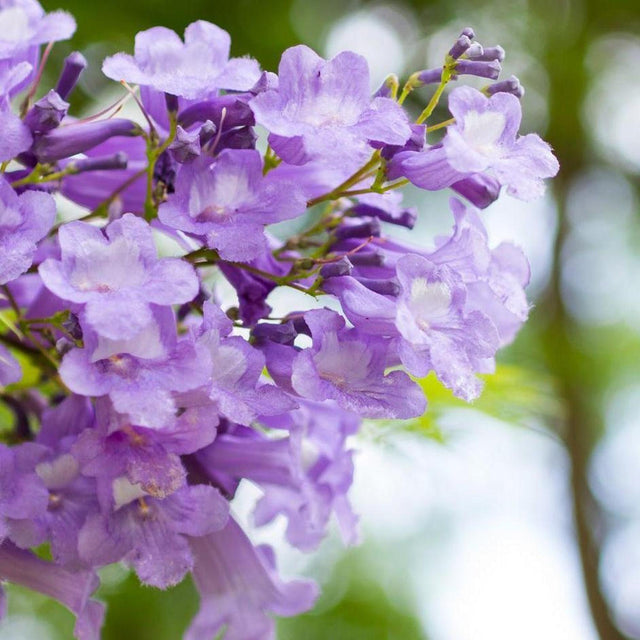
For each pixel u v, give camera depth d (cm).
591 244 193
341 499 69
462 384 61
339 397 61
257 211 63
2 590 65
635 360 178
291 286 64
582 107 179
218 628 68
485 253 63
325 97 62
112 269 61
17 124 62
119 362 60
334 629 148
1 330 69
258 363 62
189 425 62
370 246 65
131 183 67
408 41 157
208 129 62
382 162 63
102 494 62
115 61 63
